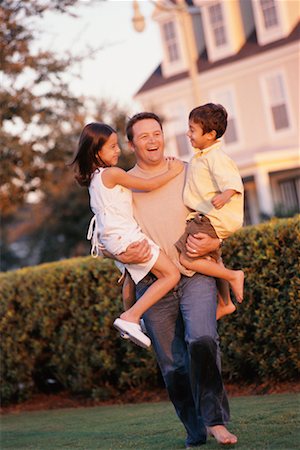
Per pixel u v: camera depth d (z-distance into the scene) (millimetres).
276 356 8812
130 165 26734
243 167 31188
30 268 11094
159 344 6184
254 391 8945
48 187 16844
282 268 8555
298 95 31453
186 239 5984
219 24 33094
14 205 16328
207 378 5883
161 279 5977
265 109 32250
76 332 10391
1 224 39156
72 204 33281
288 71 31547
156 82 34719
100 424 8391
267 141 32312
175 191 6152
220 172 5855
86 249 33719
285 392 8625
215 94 33406
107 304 9945
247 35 33125
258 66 32156
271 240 8609
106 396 10258
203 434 6254
